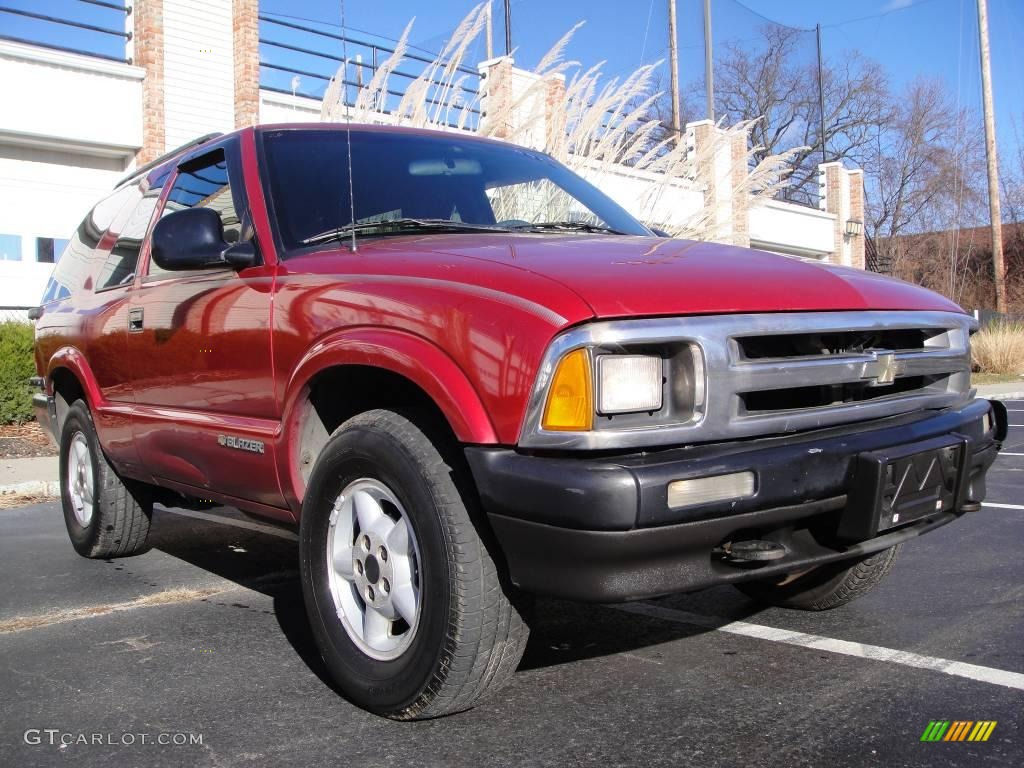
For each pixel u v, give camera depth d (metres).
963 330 3.21
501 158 4.16
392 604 2.71
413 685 2.60
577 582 2.33
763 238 22.56
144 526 4.75
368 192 3.58
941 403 3.08
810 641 3.40
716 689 2.95
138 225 4.38
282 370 3.05
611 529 2.25
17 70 12.30
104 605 4.06
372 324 2.74
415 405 2.88
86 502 4.85
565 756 2.49
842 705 2.80
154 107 13.37
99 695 3.01
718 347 2.47
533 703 2.86
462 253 2.85
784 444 2.54
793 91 24.45
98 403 4.34
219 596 4.20
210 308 3.41
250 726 2.74
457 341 2.51
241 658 3.34
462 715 2.77
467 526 2.50
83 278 4.84
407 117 8.90
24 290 12.84
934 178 31.97
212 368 3.40
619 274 2.58
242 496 3.41
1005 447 9.08
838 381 2.71
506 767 2.44
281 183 3.47
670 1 18.94
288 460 3.06
